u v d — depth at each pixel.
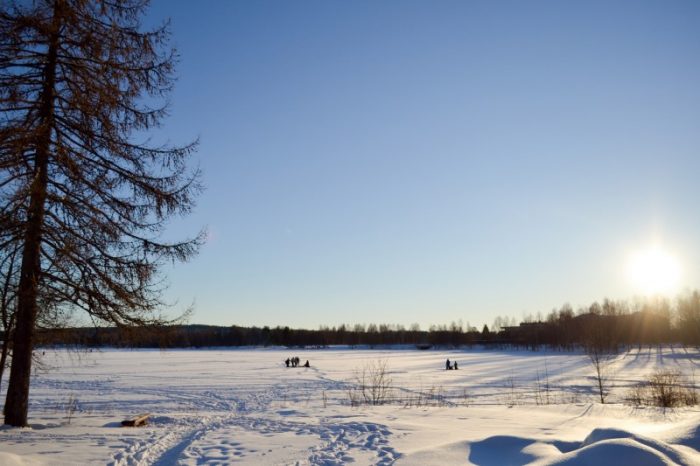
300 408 17.28
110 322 11.22
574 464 6.29
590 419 12.20
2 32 10.26
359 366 47.81
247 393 24.27
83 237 11.02
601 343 36.66
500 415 13.50
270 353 87.88
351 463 8.00
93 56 11.16
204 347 130.62
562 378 31.64
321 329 148.62
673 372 33.72
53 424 12.59
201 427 12.61
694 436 7.22
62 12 10.60
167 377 33.88
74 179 11.00
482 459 7.82
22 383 11.32
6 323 10.73
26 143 9.82
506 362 51.19
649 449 6.10
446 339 121.12
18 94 10.57
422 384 28.55
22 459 7.57
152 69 11.73
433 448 8.41
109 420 13.93
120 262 11.14
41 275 10.71
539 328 101.75
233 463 8.30
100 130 11.39
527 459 7.31
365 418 13.16
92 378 32.88
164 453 9.35
